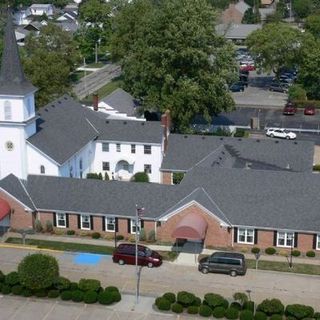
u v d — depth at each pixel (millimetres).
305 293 76500
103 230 92500
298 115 158375
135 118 128250
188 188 91625
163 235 89938
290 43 175625
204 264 80750
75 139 108875
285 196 88812
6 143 98625
